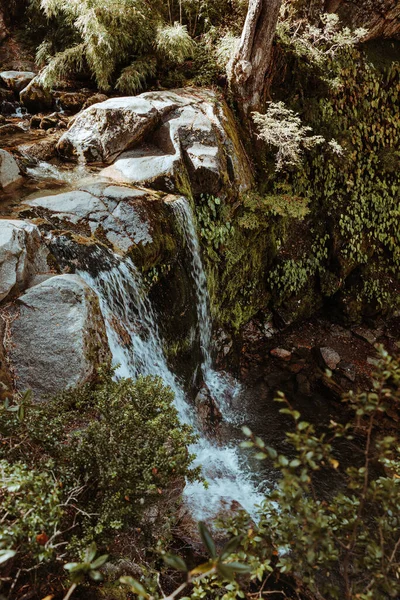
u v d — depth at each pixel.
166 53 7.21
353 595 1.95
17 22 8.70
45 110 7.31
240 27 7.45
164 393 3.10
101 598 2.51
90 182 5.34
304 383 6.27
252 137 6.83
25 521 1.87
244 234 6.39
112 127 5.86
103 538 2.38
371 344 7.21
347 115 7.59
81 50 7.20
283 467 1.74
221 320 6.42
